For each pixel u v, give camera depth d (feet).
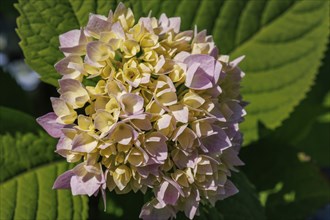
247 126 1.79
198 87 1.29
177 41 1.34
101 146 1.25
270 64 1.77
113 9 1.53
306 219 1.82
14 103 1.91
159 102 1.27
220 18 1.71
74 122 1.35
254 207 1.60
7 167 1.60
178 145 1.31
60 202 1.59
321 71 2.14
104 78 1.30
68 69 1.32
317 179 1.82
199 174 1.34
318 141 2.13
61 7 1.50
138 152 1.27
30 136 1.64
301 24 1.76
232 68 1.38
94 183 1.29
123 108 1.24
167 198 1.33
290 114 1.90
